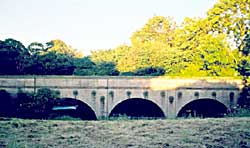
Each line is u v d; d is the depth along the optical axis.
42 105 44.12
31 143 14.77
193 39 63.00
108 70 65.75
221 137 15.86
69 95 49.03
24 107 43.50
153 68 65.25
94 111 49.41
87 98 49.38
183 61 62.97
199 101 55.66
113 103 49.62
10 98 46.56
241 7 58.50
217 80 50.50
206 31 61.94
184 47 63.78
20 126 17.80
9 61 56.03
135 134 16.48
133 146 14.55
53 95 45.78
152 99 50.22
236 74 55.53
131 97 49.94
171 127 17.89
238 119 20.50
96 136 16.11
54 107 46.59
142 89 50.16
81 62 64.69
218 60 56.75
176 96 50.34
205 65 58.38
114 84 49.72
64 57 62.44
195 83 50.44
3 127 17.39
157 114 57.16
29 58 58.72
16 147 14.05
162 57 64.88
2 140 15.02
